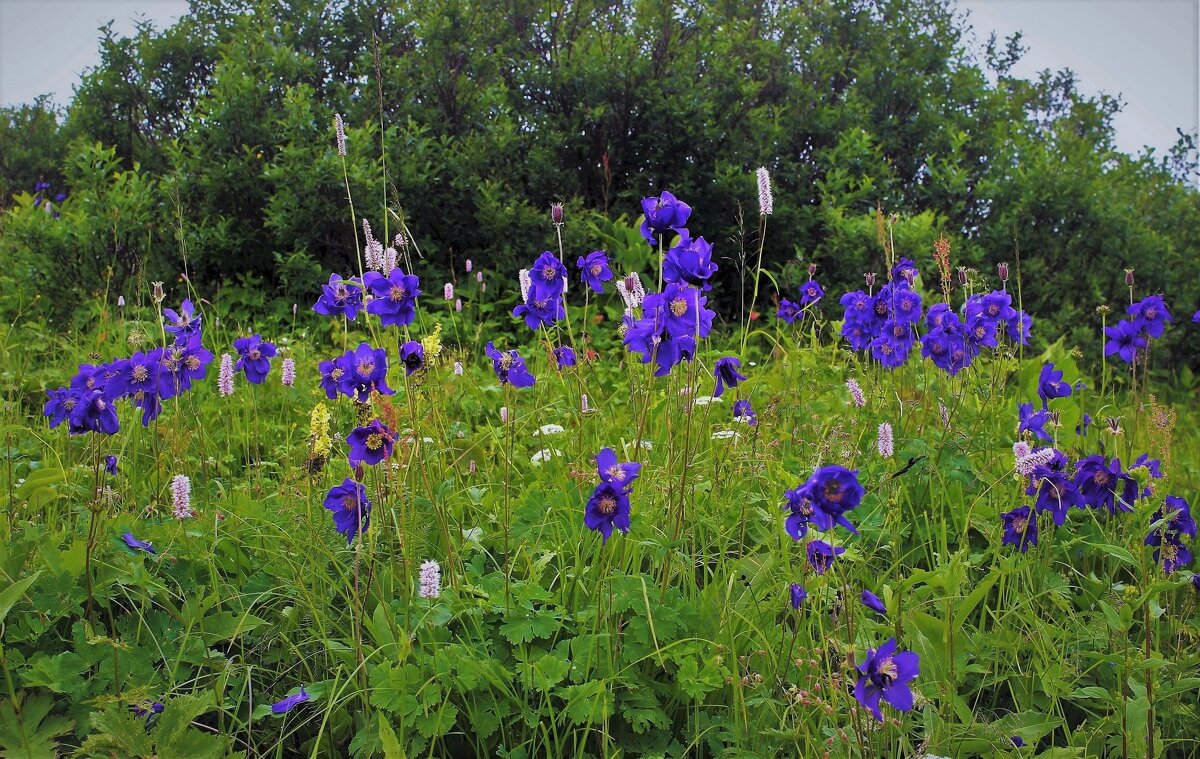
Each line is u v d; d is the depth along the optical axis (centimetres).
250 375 388
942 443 347
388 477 264
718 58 795
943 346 375
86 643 228
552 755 229
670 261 266
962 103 960
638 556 270
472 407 428
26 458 359
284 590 268
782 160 803
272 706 227
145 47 829
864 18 950
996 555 283
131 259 637
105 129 856
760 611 260
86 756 208
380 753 222
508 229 707
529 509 288
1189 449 498
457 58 779
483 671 223
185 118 796
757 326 739
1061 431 388
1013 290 800
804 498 216
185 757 200
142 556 245
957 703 235
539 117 772
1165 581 265
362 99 771
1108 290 821
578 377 349
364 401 266
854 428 359
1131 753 238
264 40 759
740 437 328
